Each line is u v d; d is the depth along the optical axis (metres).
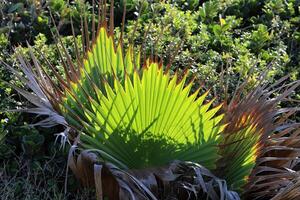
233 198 3.86
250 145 4.06
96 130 3.92
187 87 3.79
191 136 3.94
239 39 5.86
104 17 4.30
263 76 4.55
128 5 6.18
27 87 4.91
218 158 3.96
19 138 4.57
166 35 5.52
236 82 5.00
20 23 5.73
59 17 5.93
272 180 4.25
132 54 4.33
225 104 4.32
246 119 4.14
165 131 3.92
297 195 3.98
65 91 4.17
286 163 4.39
